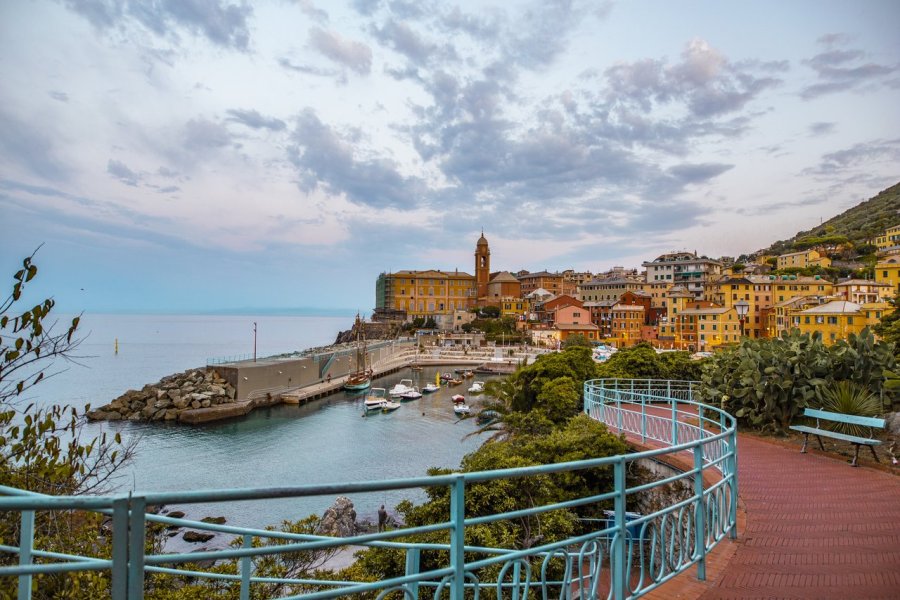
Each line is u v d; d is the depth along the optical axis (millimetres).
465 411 60281
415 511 15312
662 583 5383
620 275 161125
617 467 4691
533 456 17219
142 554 2570
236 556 2893
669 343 108125
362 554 14953
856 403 14219
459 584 3549
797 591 5672
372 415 61625
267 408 67312
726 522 7266
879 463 11383
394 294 182625
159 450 45594
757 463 12031
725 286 106875
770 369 15688
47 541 6168
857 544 7070
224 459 42750
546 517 14664
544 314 142875
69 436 28922
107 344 192000
